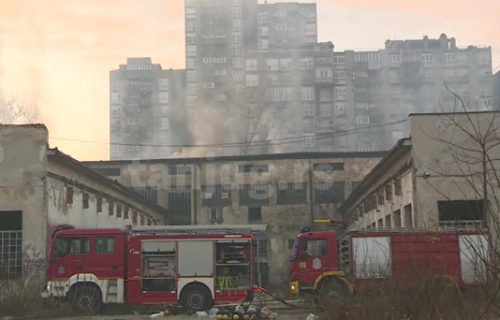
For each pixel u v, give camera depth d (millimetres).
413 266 10789
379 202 35031
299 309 20031
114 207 39594
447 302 10172
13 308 20031
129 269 21391
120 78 106625
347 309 11781
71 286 21172
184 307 21297
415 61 102062
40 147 25781
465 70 101875
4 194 25500
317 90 102250
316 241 22188
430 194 25297
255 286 21453
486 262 9195
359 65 102750
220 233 21641
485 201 10273
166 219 54938
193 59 104688
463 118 25312
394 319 10469
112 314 20953
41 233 25219
